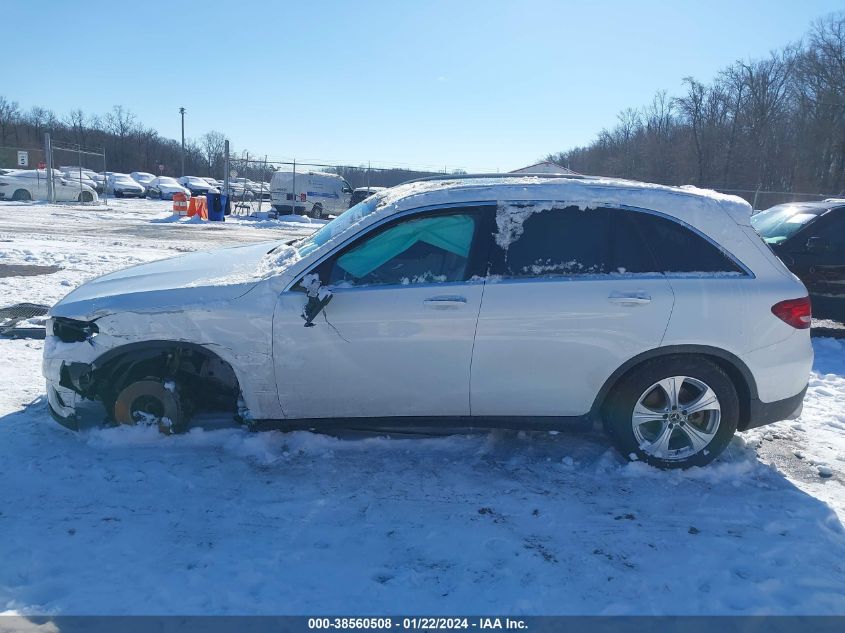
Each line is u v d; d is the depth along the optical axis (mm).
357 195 25766
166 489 3641
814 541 3342
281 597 2775
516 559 3100
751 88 42312
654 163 48156
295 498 3609
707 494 3809
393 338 3820
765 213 9289
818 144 38906
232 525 3320
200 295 3896
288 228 23031
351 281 3881
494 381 3895
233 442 4180
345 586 2863
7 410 4648
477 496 3703
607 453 4246
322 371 3861
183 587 2807
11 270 10086
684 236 4004
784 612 2793
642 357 3906
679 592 2902
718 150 43312
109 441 4129
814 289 7992
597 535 3342
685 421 4020
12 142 61125
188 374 4332
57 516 3338
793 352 4020
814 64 39156
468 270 3904
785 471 4172
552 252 3949
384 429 4211
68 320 3988
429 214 3957
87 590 2766
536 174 4734
